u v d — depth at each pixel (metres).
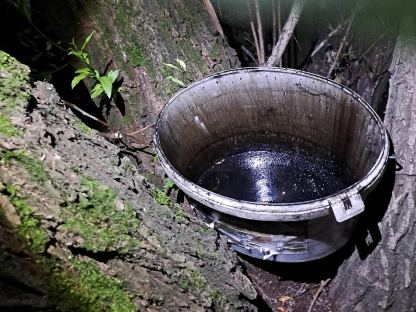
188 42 1.55
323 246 1.15
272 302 1.37
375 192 1.22
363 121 1.25
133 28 1.43
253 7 1.99
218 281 0.96
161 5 1.48
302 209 0.96
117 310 0.74
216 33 1.64
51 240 0.70
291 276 1.41
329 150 1.49
